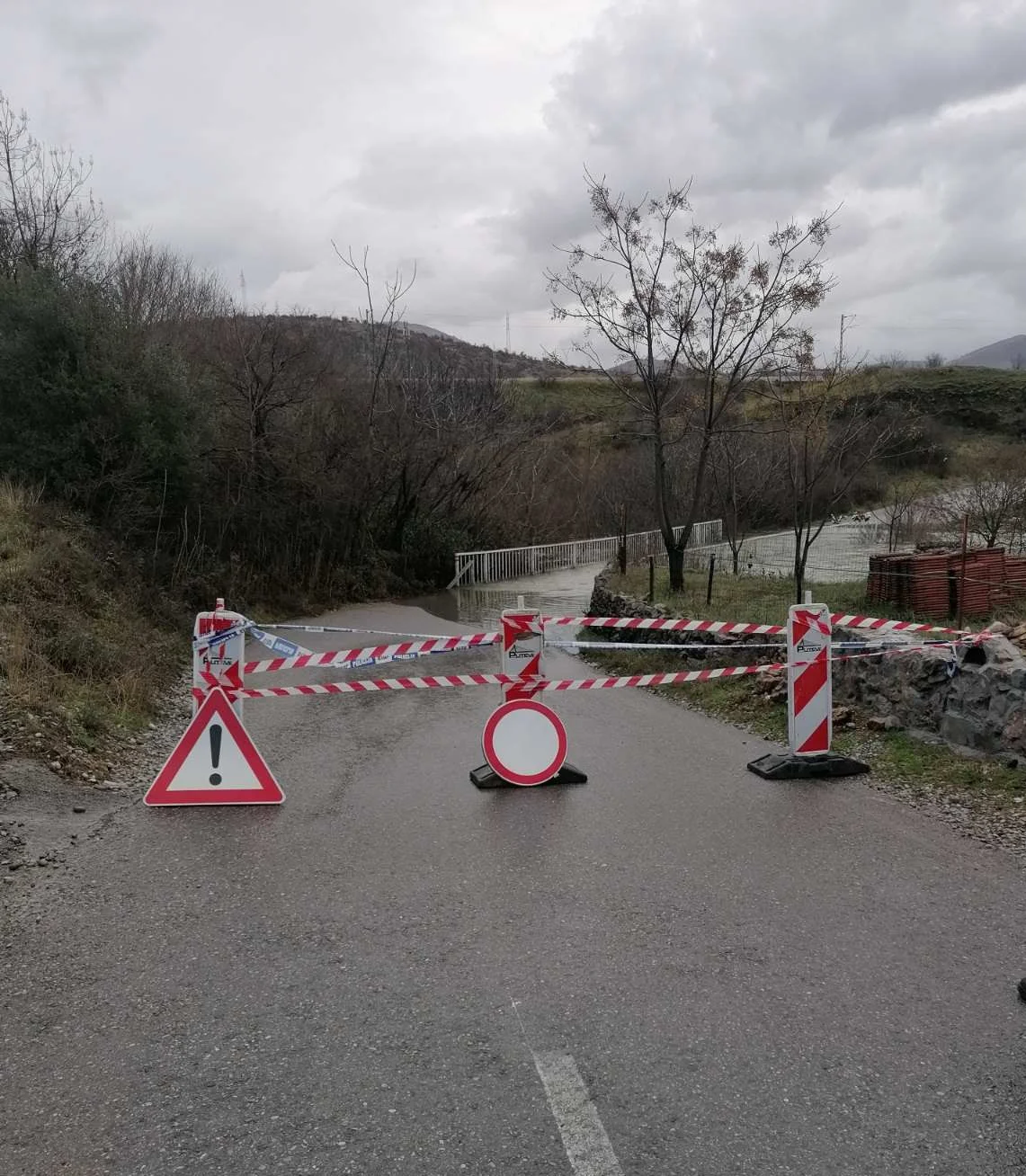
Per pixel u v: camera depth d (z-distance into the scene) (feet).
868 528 88.17
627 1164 8.76
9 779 20.10
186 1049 10.73
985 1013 11.51
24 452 47.85
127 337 53.72
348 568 76.74
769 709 29.60
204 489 60.18
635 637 46.09
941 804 19.99
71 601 37.42
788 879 15.88
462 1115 9.50
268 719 30.37
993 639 23.31
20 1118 9.45
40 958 13.05
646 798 20.88
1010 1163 8.79
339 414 80.23
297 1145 9.04
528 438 107.04
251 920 14.32
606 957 13.05
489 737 21.76
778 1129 9.28
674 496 99.66
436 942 13.53
